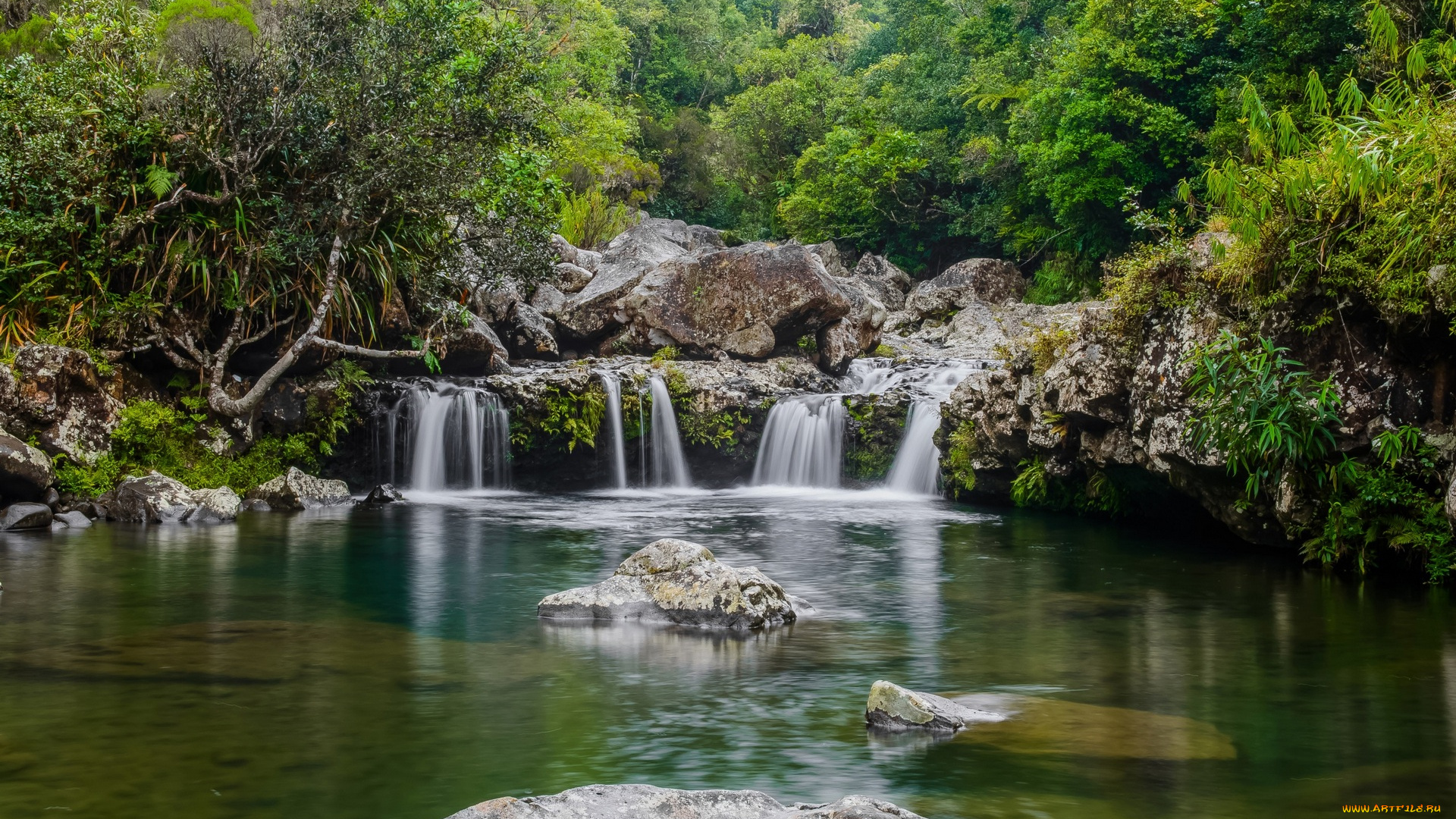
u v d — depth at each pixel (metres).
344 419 17.34
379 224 17.22
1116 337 12.80
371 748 5.51
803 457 19.84
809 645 7.76
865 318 24.47
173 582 9.97
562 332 22.98
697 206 66.19
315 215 15.77
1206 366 10.48
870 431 19.56
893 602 9.36
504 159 17.86
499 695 6.46
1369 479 10.22
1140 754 5.48
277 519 14.57
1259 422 10.16
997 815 4.68
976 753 5.48
